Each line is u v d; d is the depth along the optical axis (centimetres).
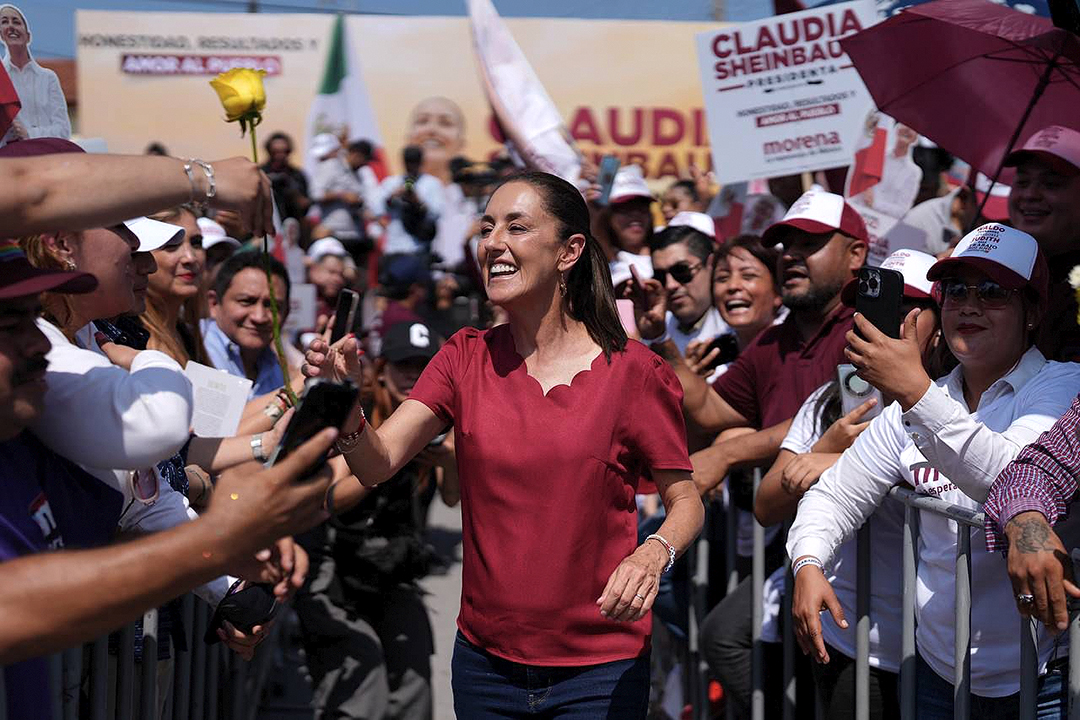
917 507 306
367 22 1398
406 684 460
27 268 187
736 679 425
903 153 559
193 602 369
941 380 317
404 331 477
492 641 298
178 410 212
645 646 303
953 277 296
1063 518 251
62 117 358
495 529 296
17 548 192
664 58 1399
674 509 296
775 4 595
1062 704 277
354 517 448
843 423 349
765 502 371
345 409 188
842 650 351
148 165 194
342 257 917
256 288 498
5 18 342
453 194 1243
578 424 292
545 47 1392
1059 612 239
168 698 357
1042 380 290
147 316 399
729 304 488
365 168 1252
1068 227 378
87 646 290
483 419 298
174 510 281
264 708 605
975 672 294
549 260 297
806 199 423
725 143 559
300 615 448
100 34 1387
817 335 421
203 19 1396
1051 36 400
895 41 462
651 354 303
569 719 294
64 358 211
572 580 292
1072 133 381
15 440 202
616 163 688
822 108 551
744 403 445
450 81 1406
